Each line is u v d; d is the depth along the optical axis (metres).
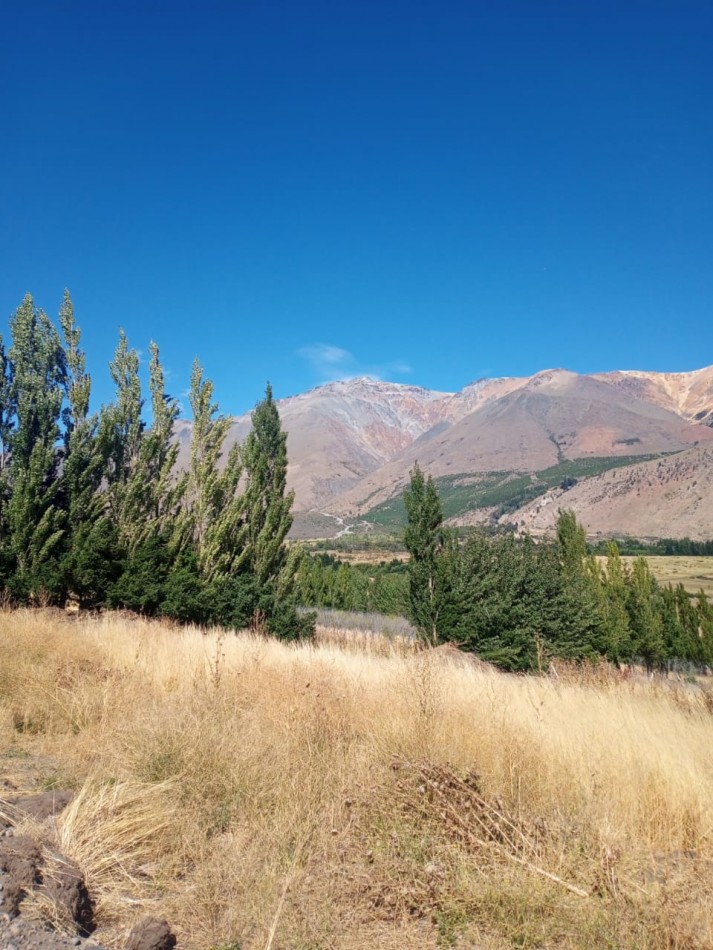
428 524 21.06
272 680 7.43
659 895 3.25
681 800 4.56
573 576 26.66
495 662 19.36
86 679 7.15
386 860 3.57
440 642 19.36
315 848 3.79
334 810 4.17
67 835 3.61
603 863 3.57
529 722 6.03
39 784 4.55
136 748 5.00
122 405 20.08
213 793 4.48
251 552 20.64
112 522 18.91
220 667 8.15
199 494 20.12
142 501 19.44
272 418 21.78
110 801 4.02
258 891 3.28
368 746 5.23
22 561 17.14
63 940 2.75
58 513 17.67
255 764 4.79
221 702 6.20
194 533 19.88
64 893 3.03
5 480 17.84
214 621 18.48
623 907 3.20
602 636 27.83
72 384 19.00
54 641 9.12
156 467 20.03
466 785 4.36
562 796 4.61
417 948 2.95
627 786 4.75
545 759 5.10
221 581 19.05
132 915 3.14
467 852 3.74
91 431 18.98
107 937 2.94
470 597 19.78
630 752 5.39
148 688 7.35
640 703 8.16
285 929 2.97
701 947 2.97
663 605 36.19
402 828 3.89
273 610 19.61
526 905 3.20
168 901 3.25
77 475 18.39
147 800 4.19
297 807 4.14
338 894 3.29
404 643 15.22
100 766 4.80
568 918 3.13
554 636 21.05
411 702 6.11
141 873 3.54
